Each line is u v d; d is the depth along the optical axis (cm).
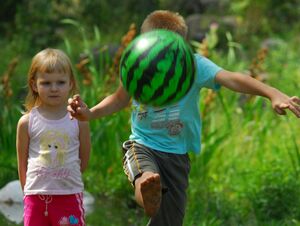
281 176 1667
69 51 2138
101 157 1856
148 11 4472
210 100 1875
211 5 4403
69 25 4128
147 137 1150
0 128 1941
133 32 1912
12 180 1764
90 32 4156
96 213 1605
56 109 1134
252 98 2048
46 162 1120
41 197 1122
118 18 4406
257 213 1599
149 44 978
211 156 1811
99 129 1831
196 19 4031
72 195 1130
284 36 4006
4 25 4125
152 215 1038
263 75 2534
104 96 1895
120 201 1700
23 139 1133
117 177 1769
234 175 1817
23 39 3862
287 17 4303
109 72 1984
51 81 1117
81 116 1074
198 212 1580
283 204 1608
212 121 1941
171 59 970
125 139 1831
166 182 1157
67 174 1125
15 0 4188
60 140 1123
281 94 1023
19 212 1575
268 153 1972
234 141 1978
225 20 4038
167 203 1161
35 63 1127
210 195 1680
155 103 981
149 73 966
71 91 1152
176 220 1174
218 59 2775
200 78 1123
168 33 996
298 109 997
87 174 1819
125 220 1565
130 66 977
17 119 1944
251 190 1681
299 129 2162
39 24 4000
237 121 2052
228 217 1591
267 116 2130
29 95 1151
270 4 4275
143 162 1118
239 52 3650
